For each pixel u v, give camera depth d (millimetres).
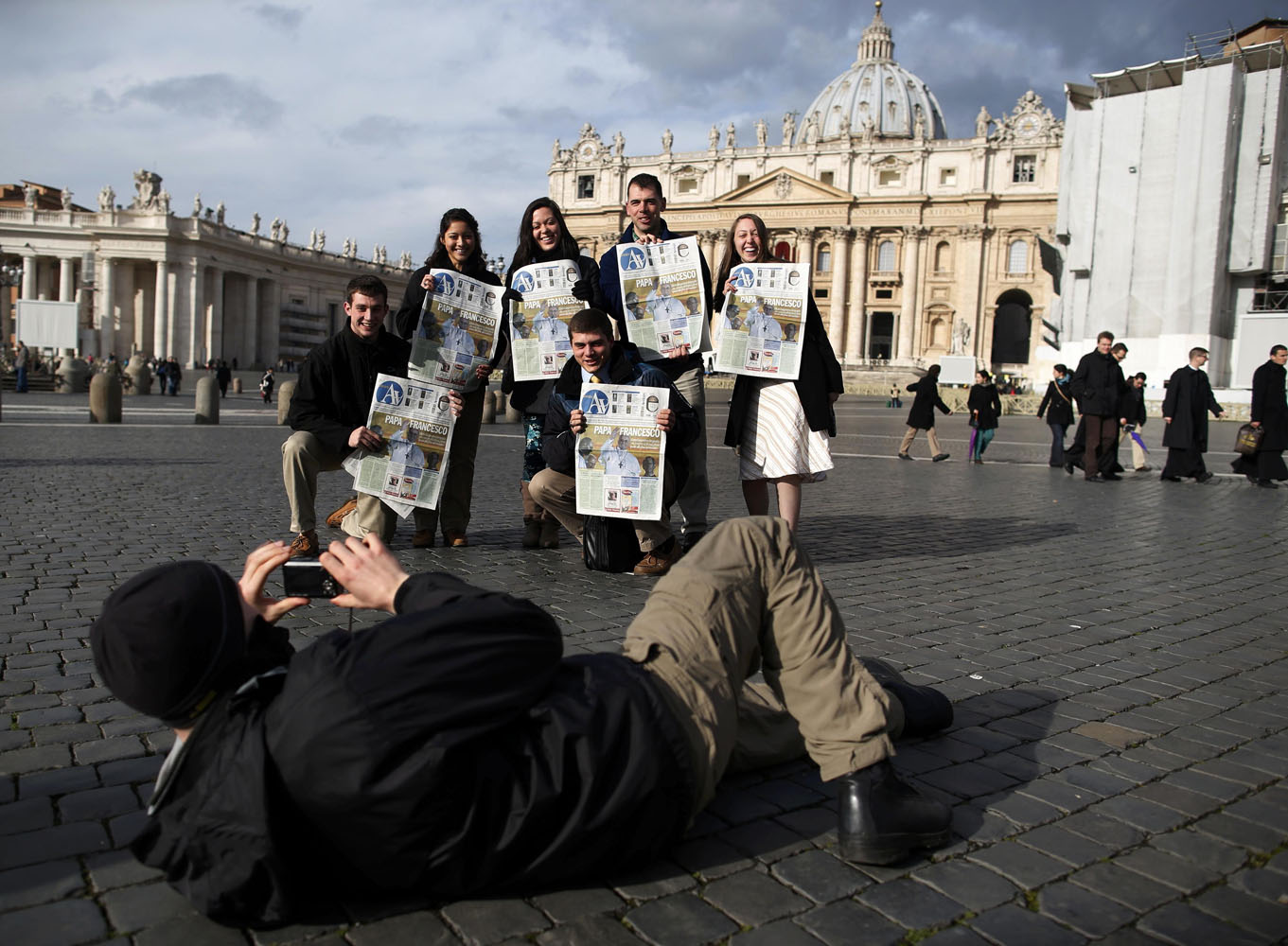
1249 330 35375
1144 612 5762
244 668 2223
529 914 2408
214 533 7547
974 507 10648
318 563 2480
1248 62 38906
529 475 7387
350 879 2248
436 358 6906
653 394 6086
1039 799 3127
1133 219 39875
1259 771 3398
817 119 91312
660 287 6824
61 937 2285
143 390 41844
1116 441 14609
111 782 3125
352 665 2078
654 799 2301
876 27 130375
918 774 3312
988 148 84688
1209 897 2557
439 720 2084
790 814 2994
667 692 2420
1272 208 38000
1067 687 4312
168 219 68938
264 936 2309
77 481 10562
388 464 6688
